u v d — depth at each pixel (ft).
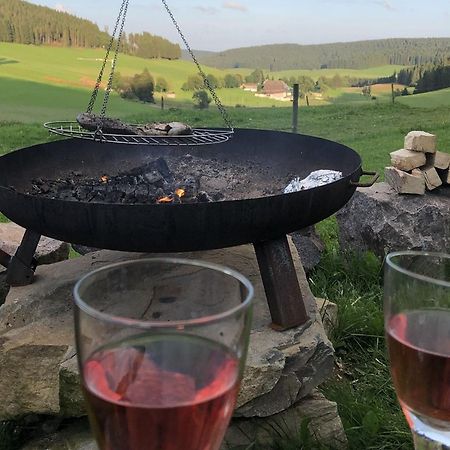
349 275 9.56
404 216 9.45
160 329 1.84
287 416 5.48
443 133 26.71
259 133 8.57
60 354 5.17
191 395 1.88
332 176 6.65
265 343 5.38
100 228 4.91
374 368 6.91
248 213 4.97
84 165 8.05
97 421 1.94
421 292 2.38
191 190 7.25
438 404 2.27
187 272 2.29
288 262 5.64
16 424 5.49
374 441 5.51
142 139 7.04
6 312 5.74
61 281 6.40
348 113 33.30
